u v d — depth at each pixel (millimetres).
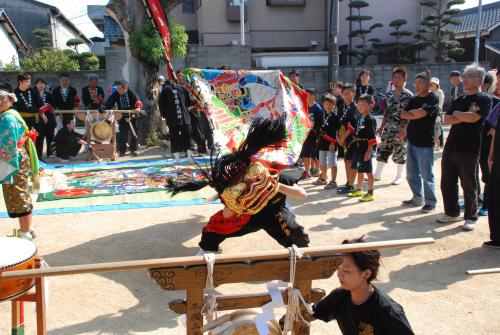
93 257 5246
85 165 10242
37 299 3076
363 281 2459
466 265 4906
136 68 12258
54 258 5207
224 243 5570
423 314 3943
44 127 11227
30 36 29484
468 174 5742
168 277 2588
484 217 6406
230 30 21438
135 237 5855
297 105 5859
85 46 34094
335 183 8109
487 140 6453
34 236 5863
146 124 12438
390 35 21672
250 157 3207
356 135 7309
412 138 6680
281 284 2939
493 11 24172
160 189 7988
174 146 10336
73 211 6895
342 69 19141
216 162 3248
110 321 3906
